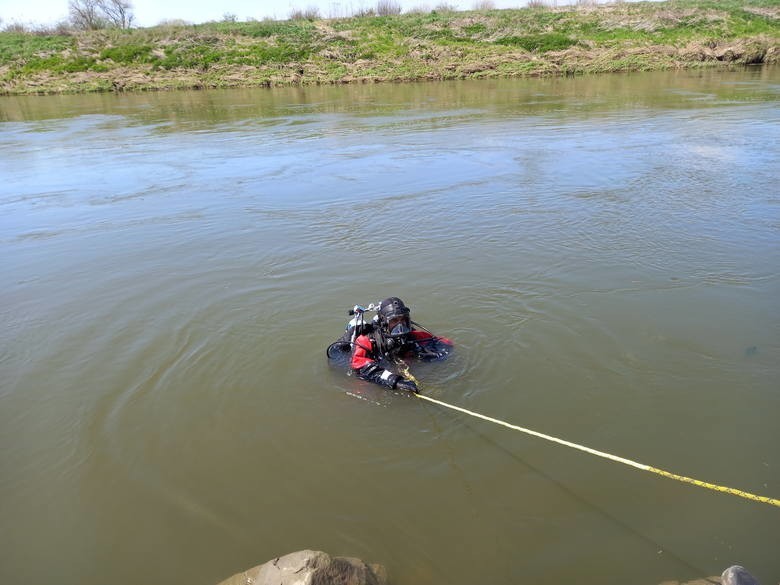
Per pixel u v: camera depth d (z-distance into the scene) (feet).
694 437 13.41
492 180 38.73
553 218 30.32
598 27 126.82
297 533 11.14
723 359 16.69
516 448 13.23
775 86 84.12
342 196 36.40
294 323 20.15
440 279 23.29
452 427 14.08
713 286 21.50
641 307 20.10
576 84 96.07
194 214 33.81
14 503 12.26
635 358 16.93
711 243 25.80
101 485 12.67
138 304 22.07
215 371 17.19
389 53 117.91
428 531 11.04
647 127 55.88
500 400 15.12
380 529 11.14
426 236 28.53
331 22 137.39
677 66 111.75
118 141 59.16
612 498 11.63
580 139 51.47
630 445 13.19
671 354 17.07
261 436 14.08
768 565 10.01
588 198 33.68
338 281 23.56
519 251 25.95
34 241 30.07
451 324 19.45
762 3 139.54
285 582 9.18
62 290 23.71
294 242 28.37
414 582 10.01
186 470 12.99
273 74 111.55
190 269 25.45
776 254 24.18
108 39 127.24
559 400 15.03
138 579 10.36
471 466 12.69
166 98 97.60
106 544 11.13
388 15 146.30
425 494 11.95
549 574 10.03
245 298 22.26
